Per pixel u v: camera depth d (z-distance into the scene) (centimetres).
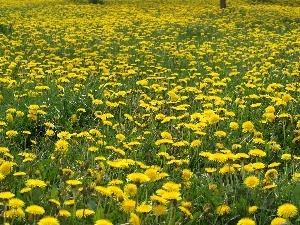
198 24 1864
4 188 381
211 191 411
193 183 441
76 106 701
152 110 632
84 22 1828
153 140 566
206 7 2548
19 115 606
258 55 1165
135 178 348
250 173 452
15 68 1006
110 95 733
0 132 557
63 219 340
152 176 381
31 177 429
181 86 831
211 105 647
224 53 1152
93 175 427
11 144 544
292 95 774
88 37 1441
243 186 402
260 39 1518
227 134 591
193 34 1680
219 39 1501
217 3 2797
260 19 2075
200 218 363
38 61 1126
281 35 1650
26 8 2448
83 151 510
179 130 576
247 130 544
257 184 384
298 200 382
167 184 357
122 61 1053
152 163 508
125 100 736
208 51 1200
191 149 540
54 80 880
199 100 702
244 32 1712
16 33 1516
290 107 673
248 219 325
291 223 344
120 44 1405
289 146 583
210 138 566
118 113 689
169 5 2584
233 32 1683
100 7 2495
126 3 2731
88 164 439
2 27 1603
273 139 584
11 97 750
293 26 1900
